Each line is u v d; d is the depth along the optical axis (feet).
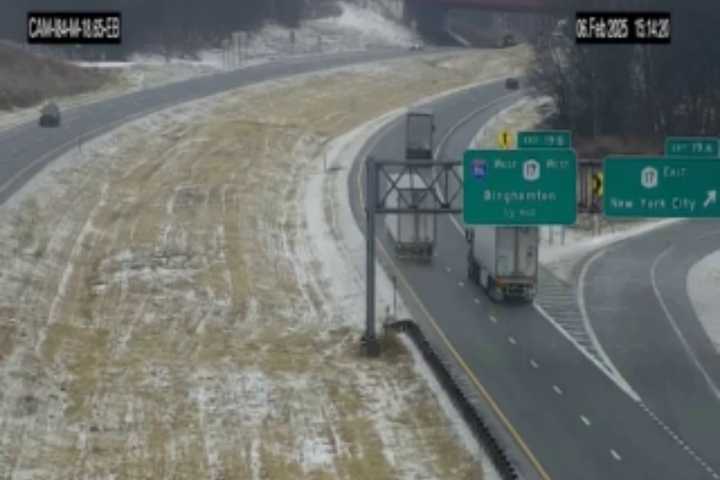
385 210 223.92
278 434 182.39
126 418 189.16
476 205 208.13
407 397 198.29
